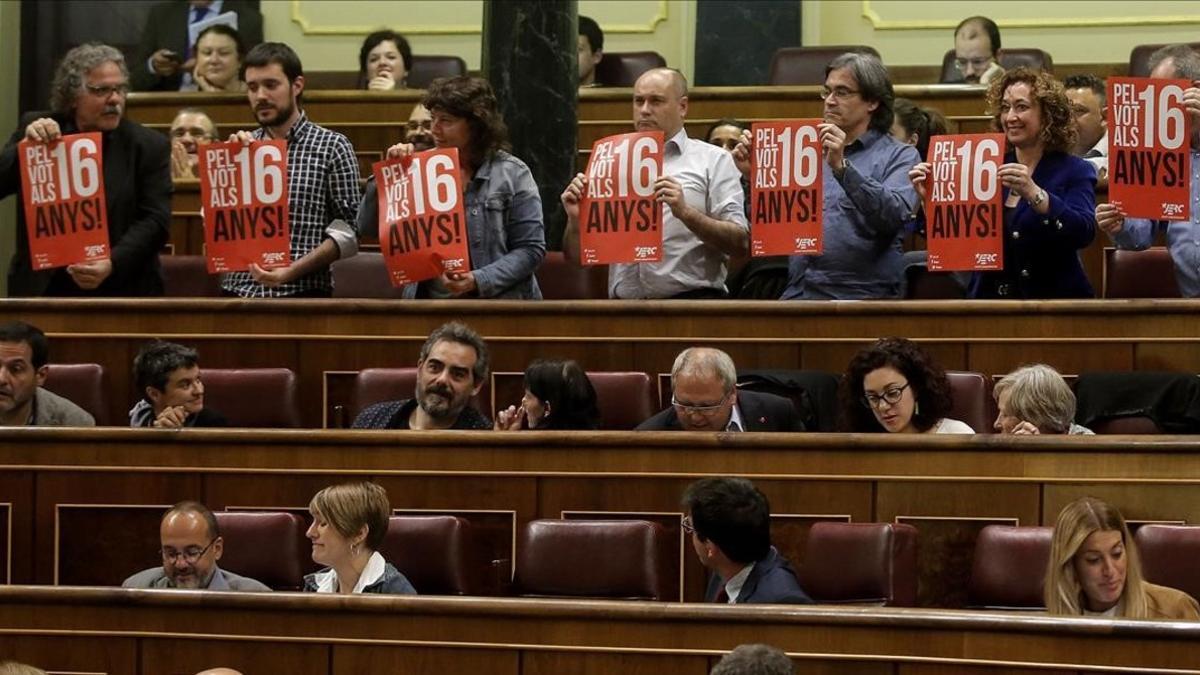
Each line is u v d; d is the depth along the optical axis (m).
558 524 6.82
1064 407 7.32
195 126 11.34
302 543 7.16
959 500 7.13
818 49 12.73
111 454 7.58
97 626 6.43
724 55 14.20
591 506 7.35
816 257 8.61
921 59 14.36
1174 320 8.17
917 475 7.15
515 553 7.39
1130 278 9.26
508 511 7.39
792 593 6.35
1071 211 8.15
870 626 5.93
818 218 8.07
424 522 6.91
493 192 8.70
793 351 8.40
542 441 7.37
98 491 7.58
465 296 8.77
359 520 6.72
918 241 10.57
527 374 7.74
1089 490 7.06
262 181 8.52
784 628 5.99
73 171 8.55
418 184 8.22
